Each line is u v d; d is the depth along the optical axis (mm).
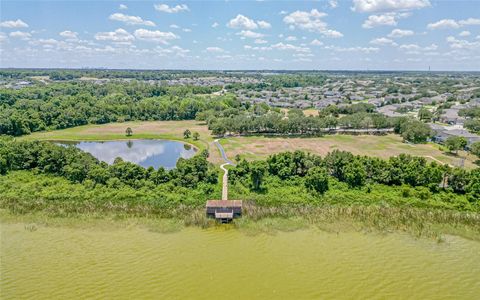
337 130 162750
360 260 55031
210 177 86000
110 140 153750
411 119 161750
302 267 53219
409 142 138750
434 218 67688
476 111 174125
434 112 191875
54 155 92062
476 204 73875
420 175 83188
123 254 56562
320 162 92000
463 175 80438
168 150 136125
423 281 49781
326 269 52688
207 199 76750
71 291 47281
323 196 78188
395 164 88000
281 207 72312
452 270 52406
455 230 63969
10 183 83875
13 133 156625
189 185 82625
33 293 46844
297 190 80625
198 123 189625
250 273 51719
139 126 181375
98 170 83875
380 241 60781
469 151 120938
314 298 46125
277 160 90062
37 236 62062
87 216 68688
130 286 48531
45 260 54719
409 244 59812
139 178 84625
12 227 65062
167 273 51594
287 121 153625
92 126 181250
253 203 74250
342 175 86938
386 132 158875
